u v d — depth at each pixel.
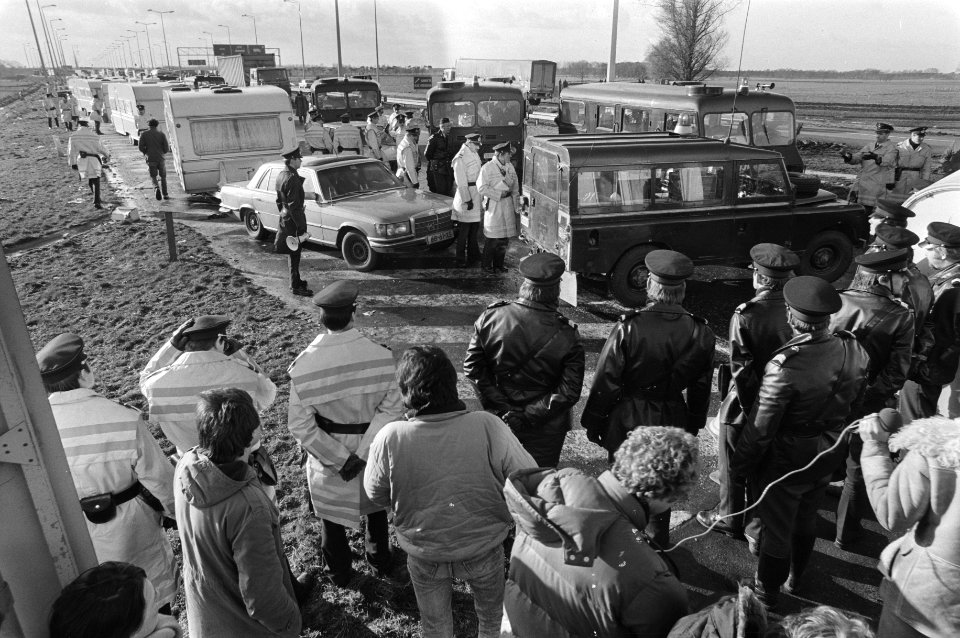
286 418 5.58
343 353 3.27
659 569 1.86
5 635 1.76
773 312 3.65
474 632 3.38
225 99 15.03
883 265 3.80
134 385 6.26
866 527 4.19
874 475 2.45
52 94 33.41
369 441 3.31
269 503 2.51
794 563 3.56
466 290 8.98
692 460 1.95
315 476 3.46
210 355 3.38
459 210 9.67
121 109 28.02
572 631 1.94
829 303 2.98
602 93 14.66
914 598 2.21
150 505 3.03
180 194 16.33
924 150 10.29
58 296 8.75
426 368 2.56
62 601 1.80
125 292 8.94
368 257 9.70
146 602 1.96
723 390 4.20
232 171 15.38
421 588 2.79
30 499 1.79
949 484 2.09
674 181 7.49
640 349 3.45
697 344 3.47
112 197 15.69
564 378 3.58
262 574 2.42
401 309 8.33
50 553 1.86
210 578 2.51
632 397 3.61
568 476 2.05
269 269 10.03
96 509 2.83
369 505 3.43
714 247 7.77
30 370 1.74
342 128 18.17
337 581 3.67
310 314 8.08
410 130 11.24
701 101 11.14
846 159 10.90
